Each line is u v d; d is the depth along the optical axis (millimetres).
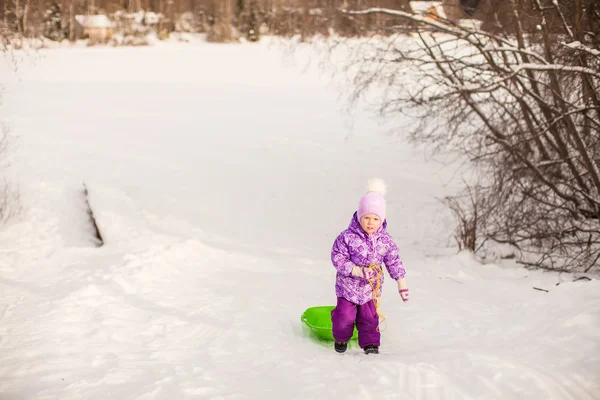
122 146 18984
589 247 8922
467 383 3670
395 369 3865
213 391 3736
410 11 10195
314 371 4102
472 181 15680
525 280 7926
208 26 66625
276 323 5430
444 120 10438
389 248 4684
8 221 11898
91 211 12922
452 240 12367
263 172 17469
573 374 3775
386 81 10555
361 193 16109
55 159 16625
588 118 8969
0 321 5277
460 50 10109
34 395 3686
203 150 19250
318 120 23438
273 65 40812
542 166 10086
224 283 7156
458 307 5910
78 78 32938
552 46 9609
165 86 31516
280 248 11820
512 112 9695
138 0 70250
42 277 7285
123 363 4301
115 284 6562
